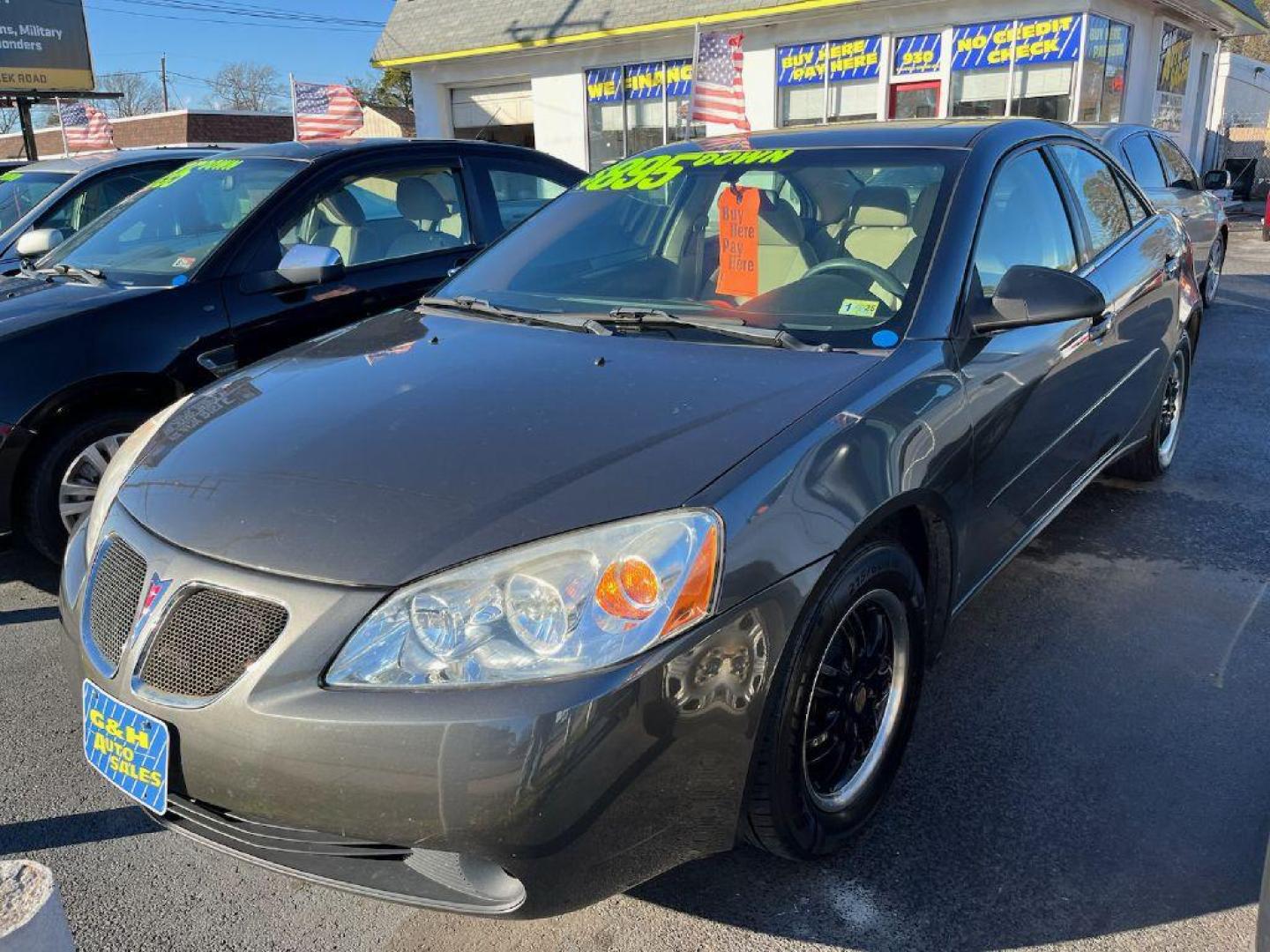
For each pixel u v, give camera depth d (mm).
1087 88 14117
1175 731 2871
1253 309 9133
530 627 1805
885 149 3205
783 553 1985
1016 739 2852
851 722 2340
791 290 2887
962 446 2533
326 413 2391
